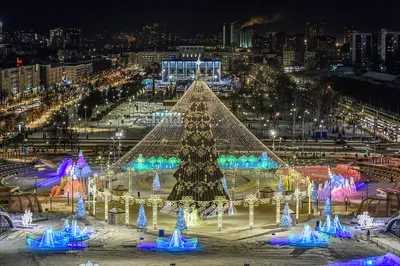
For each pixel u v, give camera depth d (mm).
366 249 176625
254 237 188000
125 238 186625
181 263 164250
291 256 170250
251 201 197875
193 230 195875
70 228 188125
